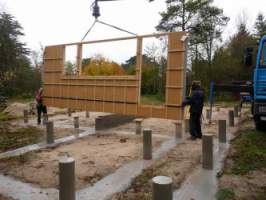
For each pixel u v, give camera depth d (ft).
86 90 32.50
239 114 45.47
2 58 97.25
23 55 122.83
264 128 28.40
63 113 51.37
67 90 34.60
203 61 99.91
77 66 33.53
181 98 25.27
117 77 29.50
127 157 20.02
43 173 16.38
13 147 23.57
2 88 46.16
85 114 49.19
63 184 11.44
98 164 18.21
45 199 12.72
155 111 26.99
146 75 68.13
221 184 14.35
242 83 38.37
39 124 36.81
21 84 105.19
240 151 20.85
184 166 17.71
